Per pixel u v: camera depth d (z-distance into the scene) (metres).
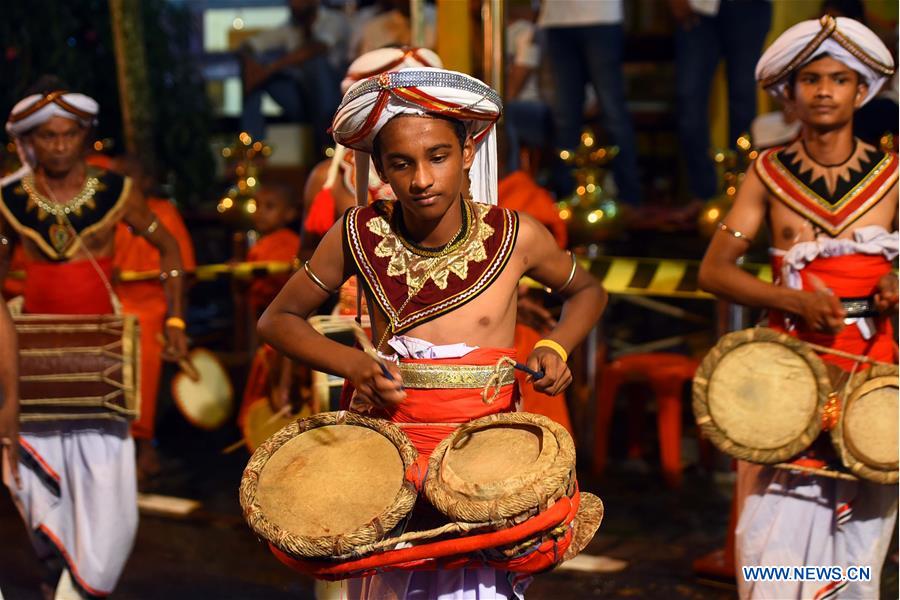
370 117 2.68
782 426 3.66
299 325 2.95
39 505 4.49
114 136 10.23
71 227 4.59
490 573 2.89
